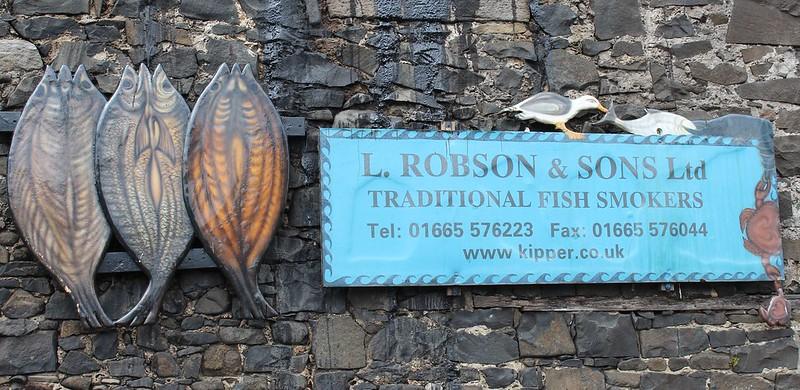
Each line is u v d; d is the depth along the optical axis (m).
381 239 6.40
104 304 6.16
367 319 6.45
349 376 6.38
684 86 7.12
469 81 6.88
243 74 6.41
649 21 7.19
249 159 6.30
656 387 6.66
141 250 6.12
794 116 7.19
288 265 6.43
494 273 6.49
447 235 6.47
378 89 6.75
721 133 7.00
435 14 6.91
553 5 7.09
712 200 6.86
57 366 6.11
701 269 6.75
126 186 6.15
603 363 6.64
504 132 6.66
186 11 6.60
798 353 6.84
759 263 6.84
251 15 6.69
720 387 6.72
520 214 6.58
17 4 6.42
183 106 6.33
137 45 6.50
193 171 6.23
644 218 6.74
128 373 6.15
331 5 6.80
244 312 6.25
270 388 6.29
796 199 7.09
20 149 6.11
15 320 6.10
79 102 6.24
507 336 6.56
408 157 6.52
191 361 6.23
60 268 6.05
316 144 6.59
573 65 7.03
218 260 6.20
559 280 6.55
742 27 7.27
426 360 6.46
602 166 6.75
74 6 6.47
